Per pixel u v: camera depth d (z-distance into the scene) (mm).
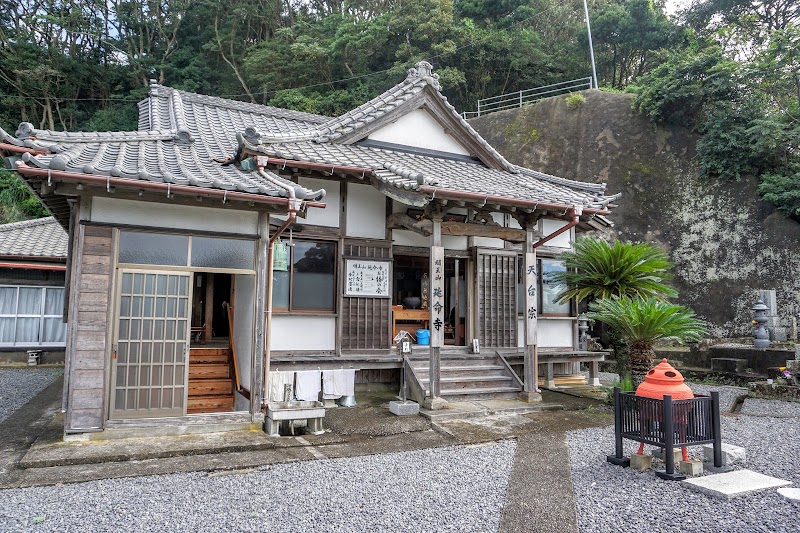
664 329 8625
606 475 5727
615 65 33031
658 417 5723
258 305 7461
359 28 30406
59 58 32344
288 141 9852
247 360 8078
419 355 10531
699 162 20609
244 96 34531
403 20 29062
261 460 6074
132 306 6766
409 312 11680
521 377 11898
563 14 34750
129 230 6742
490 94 32250
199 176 6965
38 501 4738
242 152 8945
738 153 19594
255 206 7207
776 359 13281
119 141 9562
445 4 29562
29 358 14945
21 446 6469
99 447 6160
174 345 6973
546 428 7992
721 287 18797
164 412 6887
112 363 6637
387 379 10586
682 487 5320
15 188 25656
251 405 7359
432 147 12078
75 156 7000
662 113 21828
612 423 8391
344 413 8633
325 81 31906
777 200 18328
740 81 20078
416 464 6121
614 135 22844
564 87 32281
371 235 10406
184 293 7051
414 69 11969
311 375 8008
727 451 6098
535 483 5430
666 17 31250
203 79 35281
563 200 9820
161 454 6090
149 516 4434
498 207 9547
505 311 11594
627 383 9164
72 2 34500
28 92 32281
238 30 36062
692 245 19781
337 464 6086
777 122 18625
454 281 11633
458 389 9828
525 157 24609
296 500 4879
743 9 26844
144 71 34844
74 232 6715
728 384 13531
